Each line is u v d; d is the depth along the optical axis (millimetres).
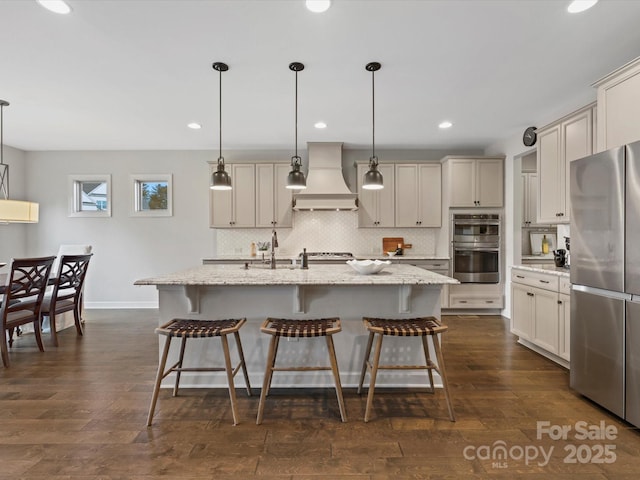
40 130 4441
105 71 2836
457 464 1778
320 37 2357
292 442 1961
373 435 2029
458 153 5457
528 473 1713
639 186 1974
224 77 2949
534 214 5129
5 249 5102
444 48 2500
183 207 5484
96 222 5461
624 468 1743
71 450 1885
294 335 2119
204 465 1771
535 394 2533
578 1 2000
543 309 3215
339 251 5492
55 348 3562
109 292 5488
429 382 2650
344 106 3627
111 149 5402
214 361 2666
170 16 2121
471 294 4910
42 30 2258
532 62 2711
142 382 2748
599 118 2410
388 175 5223
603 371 2252
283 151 5469
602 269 2242
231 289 2646
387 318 2643
